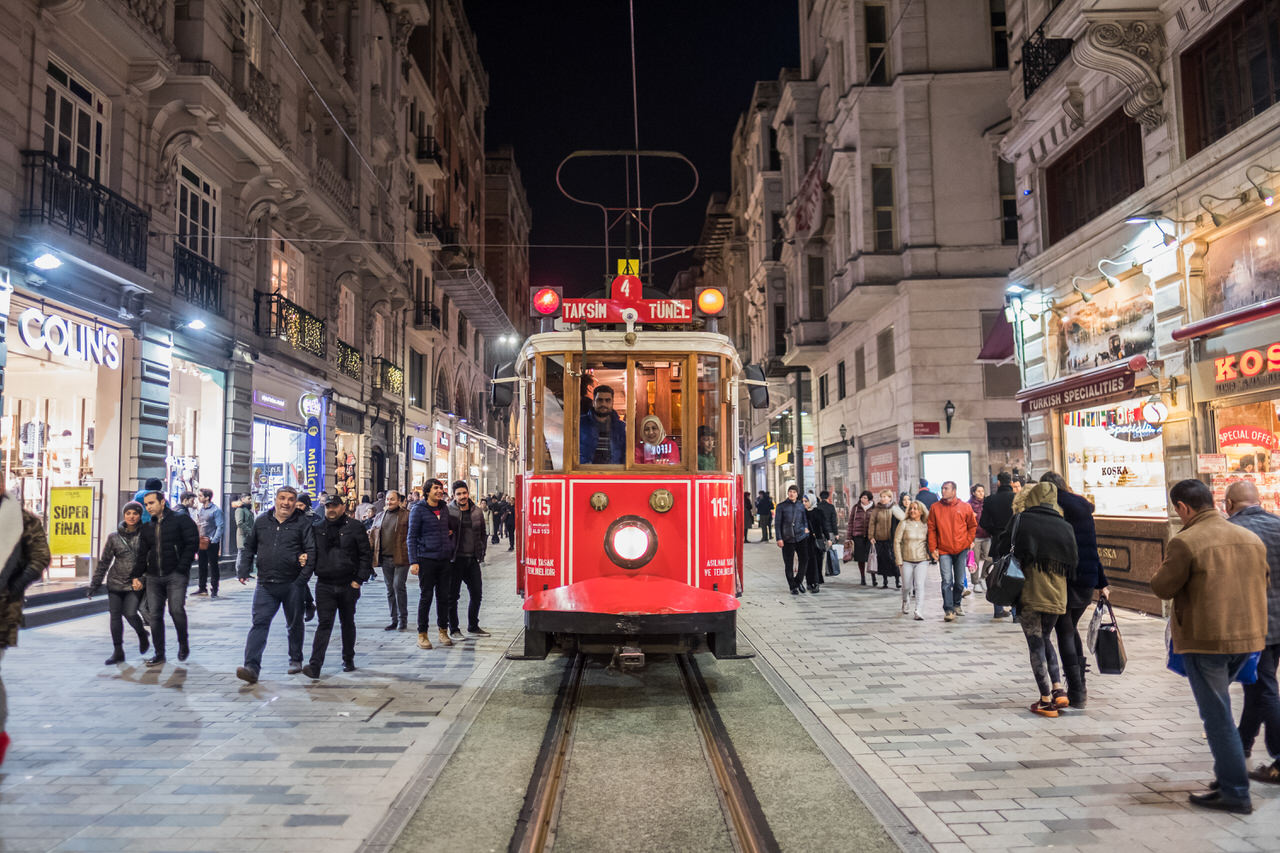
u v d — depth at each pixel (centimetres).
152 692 655
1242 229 855
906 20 2009
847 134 2159
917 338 1934
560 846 371
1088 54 979
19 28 1017
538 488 686
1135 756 479
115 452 1208
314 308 1997
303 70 1864
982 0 1995
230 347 1520
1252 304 826
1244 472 855
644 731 551
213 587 1275
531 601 624
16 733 539
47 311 1062
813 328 2661
